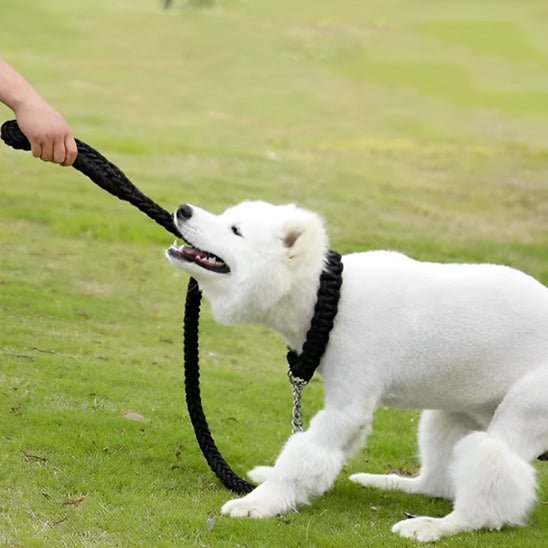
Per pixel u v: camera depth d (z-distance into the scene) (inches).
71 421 270.5
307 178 776.9
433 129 1061.1
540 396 224.5
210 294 233.1
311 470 225.0
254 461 268.7
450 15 1524.4
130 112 1010.1
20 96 196.1
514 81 1238.3
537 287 234.8
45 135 195.2
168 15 1577.3
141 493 233.1
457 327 226.8
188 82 1213.1
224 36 1453.0
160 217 231.0
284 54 1376.7
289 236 225.0
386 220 662.5
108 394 299.0
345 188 755.4
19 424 265.4
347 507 240.4
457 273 233.9
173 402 302.5
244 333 415.5
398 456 292.7
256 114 1081.4
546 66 1293.1
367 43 1396.4
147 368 337.7
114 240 525.0
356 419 226.8
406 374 229.0
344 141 976.3
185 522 216.5
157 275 477.1
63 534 206.8
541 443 227.8
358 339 226.1
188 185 684.1
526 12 1524.4
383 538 217.9
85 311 397.7
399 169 861.8
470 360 227.8
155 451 260.7
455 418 249.4
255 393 330.3
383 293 228.1
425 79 1252.5
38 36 1384.1
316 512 232.4
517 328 227.9
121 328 387.5
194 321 253.4
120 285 450.6
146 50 1366.9
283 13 1588.3
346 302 227.0
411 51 1362.0
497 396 230.4
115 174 225.8
